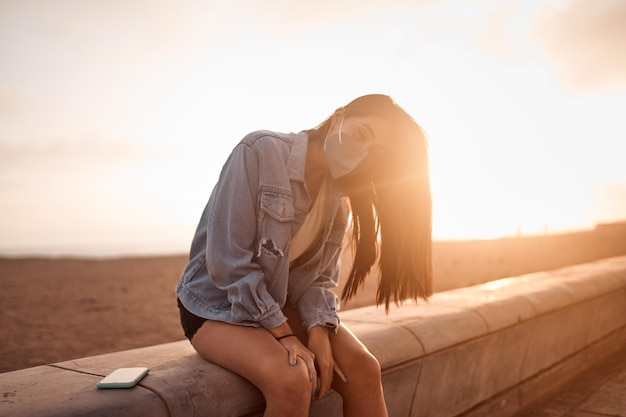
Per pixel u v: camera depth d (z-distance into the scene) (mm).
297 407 1681
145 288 15695
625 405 3393
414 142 2055
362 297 10695
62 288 15961
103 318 10258
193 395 1619
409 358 2391
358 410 1924
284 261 1961
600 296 4340
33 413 1385
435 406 2623
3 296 14039
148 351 2102
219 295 1966
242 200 1896
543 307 3461
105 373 1764
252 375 1742
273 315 1833
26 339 8227
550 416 3248
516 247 34000
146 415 1484
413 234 2121
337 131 2033
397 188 2078
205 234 2076
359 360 1919
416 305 3098
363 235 2205
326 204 2127
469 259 23438
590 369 4219
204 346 1903
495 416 3080
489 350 2963
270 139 2000
